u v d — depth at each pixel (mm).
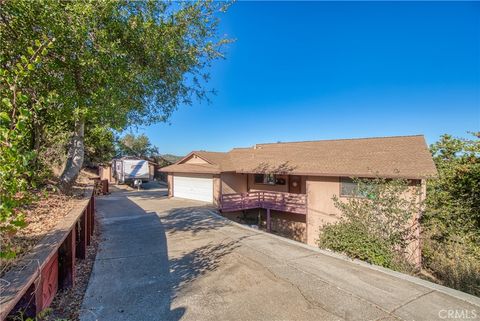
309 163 13977
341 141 15727
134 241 7762
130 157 31531
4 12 3834
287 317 3758
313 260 6090
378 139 14141
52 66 4582
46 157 7145
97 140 15133
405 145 12461
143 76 5902
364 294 4410
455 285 6645
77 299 4180
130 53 5617
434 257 8367
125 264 5836
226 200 14867
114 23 4926
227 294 4449
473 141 8219
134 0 5160
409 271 6340
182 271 5465
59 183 6555
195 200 18453
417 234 8977
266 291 4547
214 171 16625
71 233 4301
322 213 12852
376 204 7371
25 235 3064
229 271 5453
